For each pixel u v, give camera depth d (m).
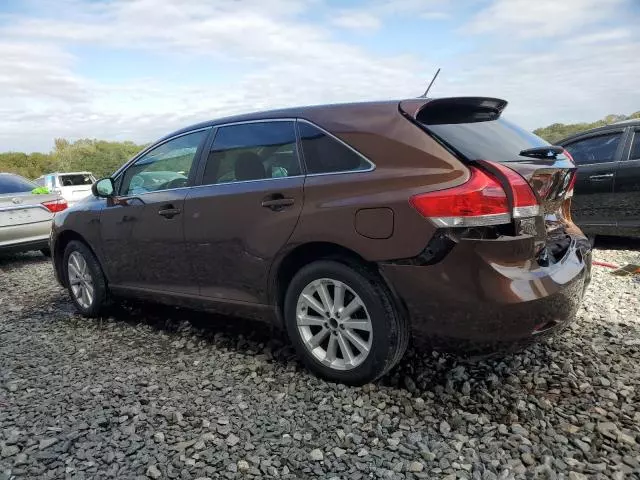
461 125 3.11
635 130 6.90
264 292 3.46
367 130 3.07
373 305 2.96
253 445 2.60
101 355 3.97
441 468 2.38
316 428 2.74
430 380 3.22
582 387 3.07
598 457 2.43
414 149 2.88
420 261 2.75
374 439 2.62
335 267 3.07
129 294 4.58
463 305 2.69
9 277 7.54
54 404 3.14
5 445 2.69
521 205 2.69
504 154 2.97
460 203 2.63
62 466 2.50
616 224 6.99
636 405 2.86
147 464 2.48
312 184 3.16
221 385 3.30
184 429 2.79
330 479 2.33
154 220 4.10
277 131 3.49
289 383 3.28
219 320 4.64
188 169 4.02
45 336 4.53
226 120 3.87
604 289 5.17
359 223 2.93
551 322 2.81
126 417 2.93
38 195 8.48
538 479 2.28
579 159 7.34
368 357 3.02
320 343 3.29
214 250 3.69
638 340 3.73
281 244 3.27
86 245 4.92
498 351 2.75
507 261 2.68
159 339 4.27
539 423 2.71
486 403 2.94
